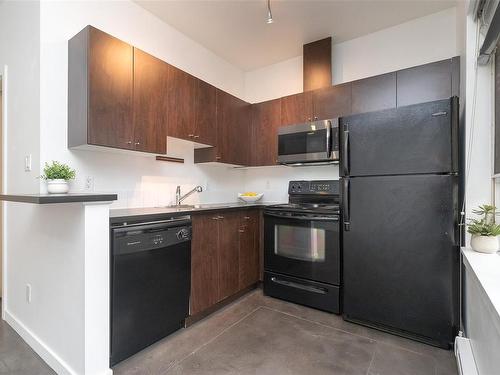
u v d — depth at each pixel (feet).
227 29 9.37
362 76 9.82
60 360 5.17
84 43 5.96
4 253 7.21
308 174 10.76
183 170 9.52
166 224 6.25
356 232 7.11
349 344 6.19
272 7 8.27
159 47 8.79
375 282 6.84
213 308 7.82
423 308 6.25
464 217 5.97
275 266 8.78
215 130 9.27
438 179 6.13
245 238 8.96
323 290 7.82
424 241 6.26
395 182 6.59
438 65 7.54
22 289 6.52
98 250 4.77
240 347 6.04
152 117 7.15
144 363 5.46
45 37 6.03
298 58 11.28
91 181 6.91
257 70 12.31
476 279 3.73
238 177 12.06
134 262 5.57
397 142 6.58
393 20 8.96
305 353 5.84
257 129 10.84
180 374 5.16
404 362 5.55
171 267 6.37
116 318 5.27
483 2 5.29
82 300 4.65
